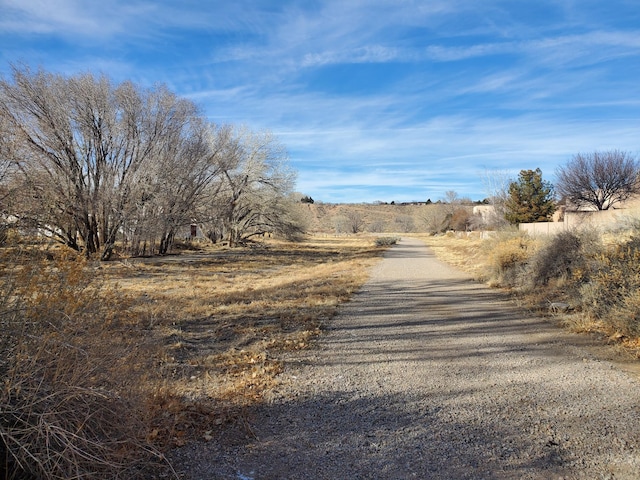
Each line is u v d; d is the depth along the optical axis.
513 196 37.75
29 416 2.67
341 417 4.21
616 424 3.96
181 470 3.20
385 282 15.35
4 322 3.03
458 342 7.00
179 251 36.47
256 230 47.41
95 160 24.66
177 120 27.16
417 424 4.05
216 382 5.07
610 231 12.12
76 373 2.92
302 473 3.23
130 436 3.12
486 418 4.16
